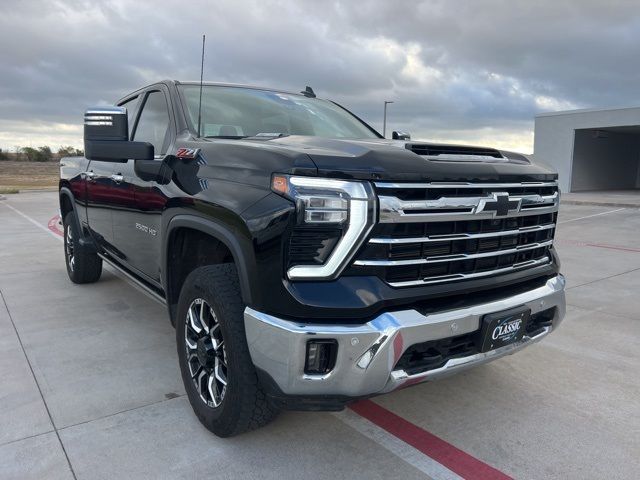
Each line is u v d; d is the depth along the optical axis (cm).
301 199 207
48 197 2053
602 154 2795
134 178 345
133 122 405
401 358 218
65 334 405
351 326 206
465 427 279
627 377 344
